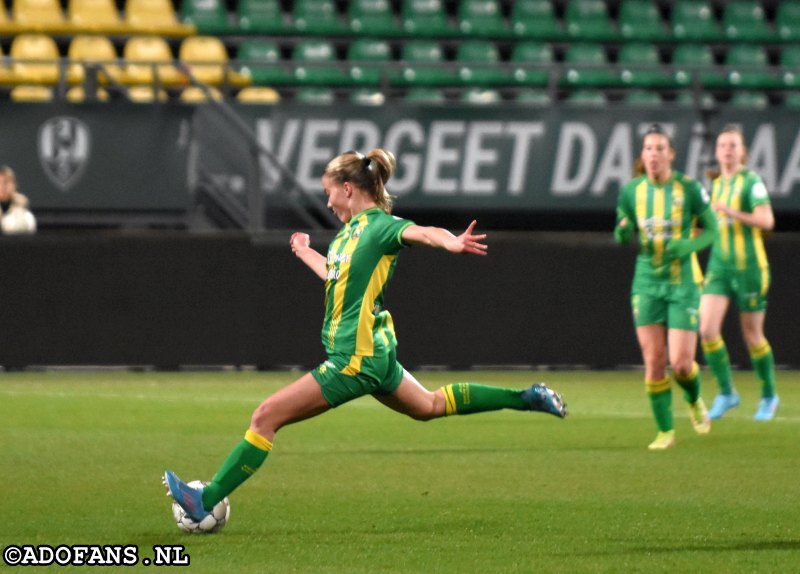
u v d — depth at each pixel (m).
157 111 59.91
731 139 41.50
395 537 21.78
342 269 21.67
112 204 59.62
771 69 63.47
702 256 58.88
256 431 21.80
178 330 58.31
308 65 60.97
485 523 23.14
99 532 22.08
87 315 58.00
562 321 59.78
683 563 19.72
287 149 62.06
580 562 19.75
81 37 69.50
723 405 41.84
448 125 62.62
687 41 78.25
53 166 59.56
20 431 36.97
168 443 34.47
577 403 46.59
